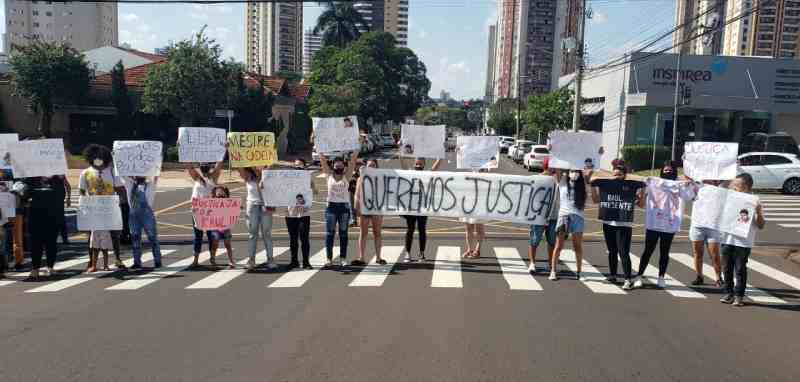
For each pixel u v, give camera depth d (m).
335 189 11.15
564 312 8.29
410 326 7.53
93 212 10.90
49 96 37.09
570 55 59.47
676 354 6.66
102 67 48.97
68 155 34.53
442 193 11.67
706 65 41.06
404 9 142.75
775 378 6.03
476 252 12.36
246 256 12.92
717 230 9.21
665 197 9.78
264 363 6.25
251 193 11.16
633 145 40.31
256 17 126.62
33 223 10.70
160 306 8.59
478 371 6.04
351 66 64.06
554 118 50.19
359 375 5.92
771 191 27.16
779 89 40.78
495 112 104.62
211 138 11.49
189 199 23.64
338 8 76.94
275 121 47.03
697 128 41.66
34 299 9.16
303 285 9.86
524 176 11.40
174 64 35.69
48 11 123.38
